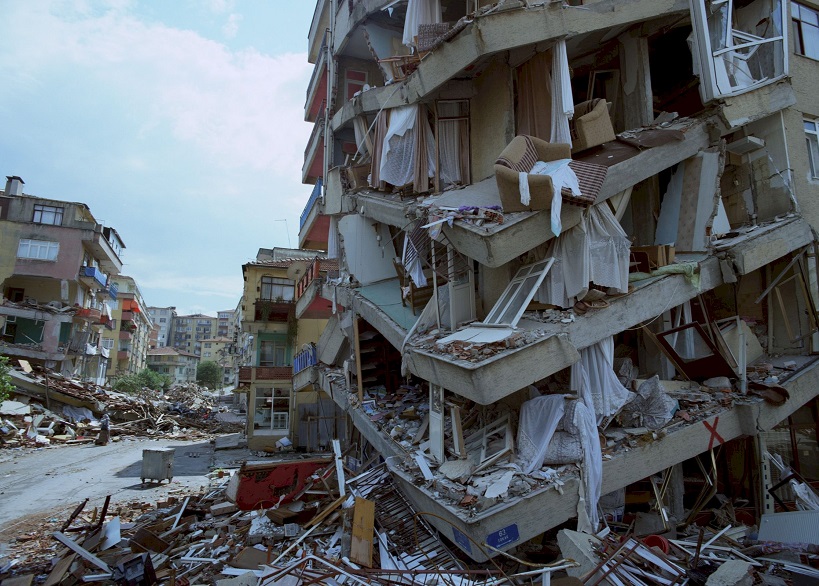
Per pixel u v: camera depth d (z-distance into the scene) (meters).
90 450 23.66
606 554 5.96
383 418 11.46
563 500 6.64
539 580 5.90
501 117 10.16
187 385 66.94
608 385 7.94
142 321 73.25
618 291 8.11
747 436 8.88
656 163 8.91
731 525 8.24
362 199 13.76
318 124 18.92
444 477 7.53
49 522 11.84
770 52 10.77
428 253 10.52
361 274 14.22
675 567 5.81
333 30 17.61
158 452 16.36
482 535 6.05
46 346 33.47
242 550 8.09
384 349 14.08
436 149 11.28
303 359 20.58
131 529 10.58
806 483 8.84
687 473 10.20
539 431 7.51
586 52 11.12
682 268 8.55
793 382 8.79
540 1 9.98
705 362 8.85
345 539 7.25
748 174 10.86
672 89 12.14
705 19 9.67
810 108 10.77
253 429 26.12
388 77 14.06
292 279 29.48
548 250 8.52
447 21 12.96
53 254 35.22
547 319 7.90
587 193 7.61
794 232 9.66
